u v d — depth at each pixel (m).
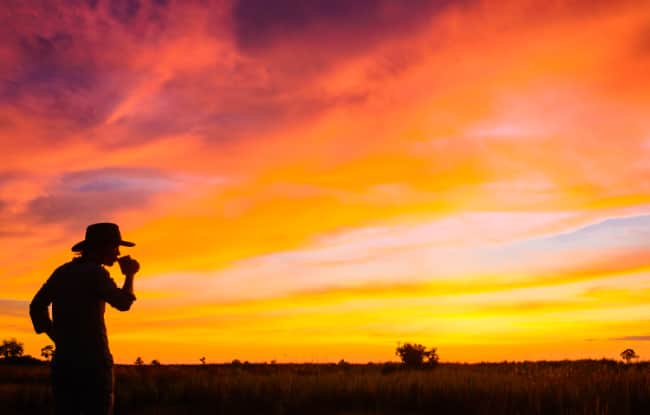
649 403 11.01
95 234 5.20
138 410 12.91
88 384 4.86
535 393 11.67
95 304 4.99
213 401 13.52
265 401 13.17
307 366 27.22
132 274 5.22
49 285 5.04
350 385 13.80
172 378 19.55
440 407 12.30
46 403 13.10
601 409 10.55
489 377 14.34
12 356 44.53
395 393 13.24
